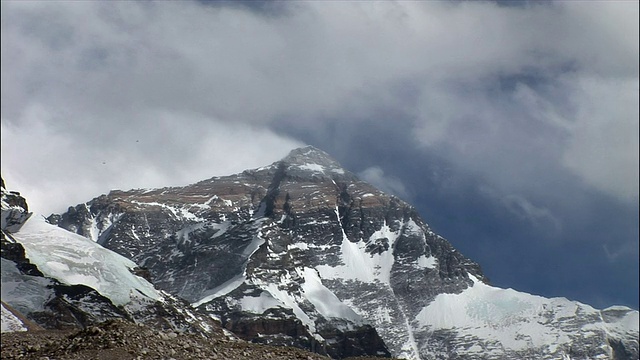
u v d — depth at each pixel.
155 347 109.19
